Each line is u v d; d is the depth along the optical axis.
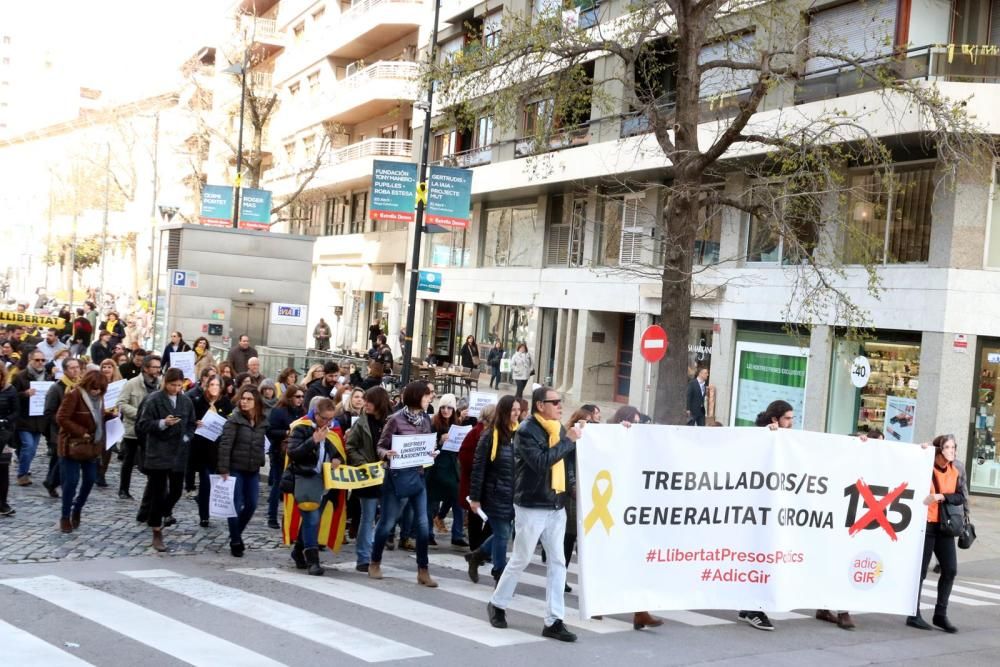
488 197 36.69
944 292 19.39
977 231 19.38
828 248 21.08
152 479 10.92
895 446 9.30
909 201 20.45
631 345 30.69
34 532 11.36
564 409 29.41
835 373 21.80
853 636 8.91
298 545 10.48
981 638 9.27
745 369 24.23
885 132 19.33
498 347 33.06
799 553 8.98
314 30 55.38
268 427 12.95
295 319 27.75
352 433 10.01
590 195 31.05
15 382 14.68
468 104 17.98
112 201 82.19
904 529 9.38
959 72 19.33
